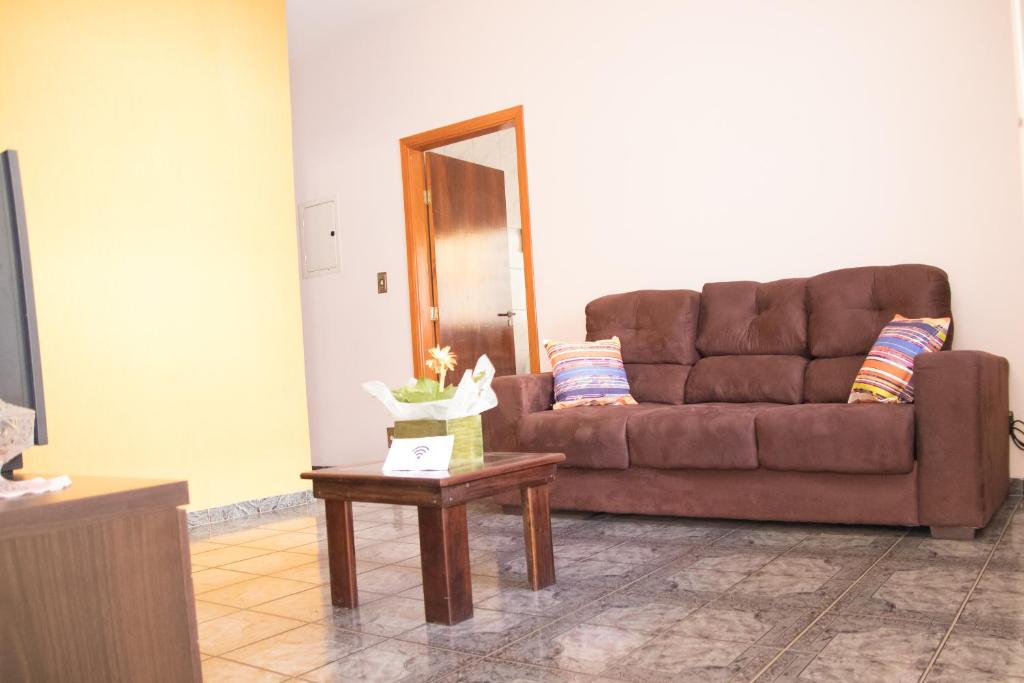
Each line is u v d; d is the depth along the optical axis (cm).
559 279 495
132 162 408
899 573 246
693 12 443
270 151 471
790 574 253
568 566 283
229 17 457
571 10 486
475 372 261
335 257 607
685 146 448
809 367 369
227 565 324
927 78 378
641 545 306
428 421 249
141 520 96
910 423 286
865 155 395
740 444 314
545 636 212
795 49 413
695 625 211
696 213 446
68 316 379
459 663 197
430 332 570
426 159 574
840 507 302
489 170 630
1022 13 357
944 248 375
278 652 215
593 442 347
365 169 588
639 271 466
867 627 201
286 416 468
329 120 607
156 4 423
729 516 325
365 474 240
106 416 390
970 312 369
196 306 430
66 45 387
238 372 446
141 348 406
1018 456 357
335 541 254
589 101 481
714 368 392
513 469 244
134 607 95
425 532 231
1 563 86
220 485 434
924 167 379
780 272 420
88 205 390
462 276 593
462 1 531
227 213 448
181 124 430
